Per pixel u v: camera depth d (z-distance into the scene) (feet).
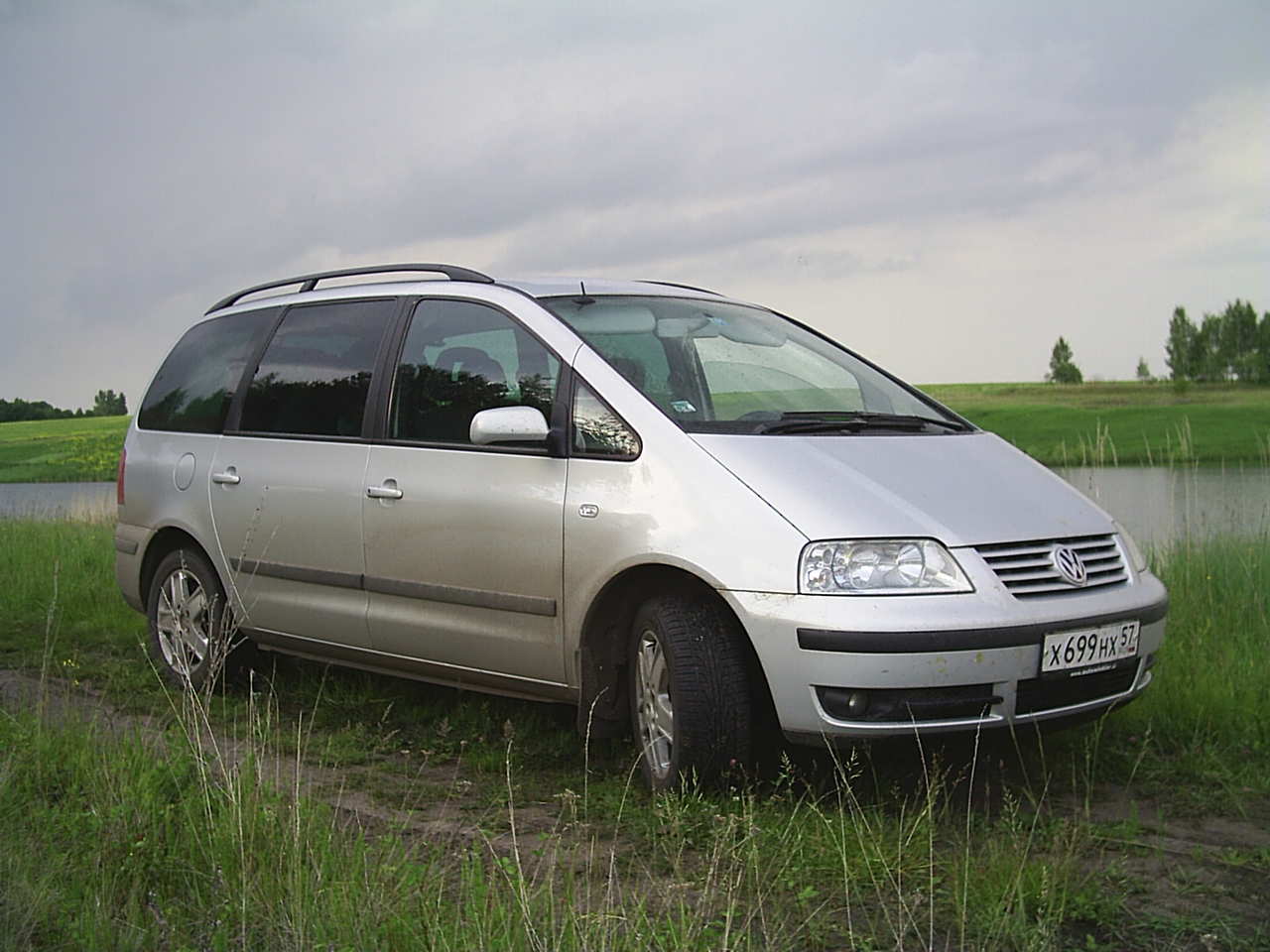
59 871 10.27
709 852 11.85
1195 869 11.67
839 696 12.25
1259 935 9.99
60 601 28.81
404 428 16.67
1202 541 25.99
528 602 14.69
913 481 13.58
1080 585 13.26
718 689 12.90
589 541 13.96
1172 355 290.97
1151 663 14.20
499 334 16.08
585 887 10.90
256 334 19.94
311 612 17.71
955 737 12.54
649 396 14.34
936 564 12.52
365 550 16.74
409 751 15.97
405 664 16.75
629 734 16.10
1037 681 12.63
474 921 9.01
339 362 18.10
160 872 10.41
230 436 19.40
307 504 17.60
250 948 9.16
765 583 12.53
